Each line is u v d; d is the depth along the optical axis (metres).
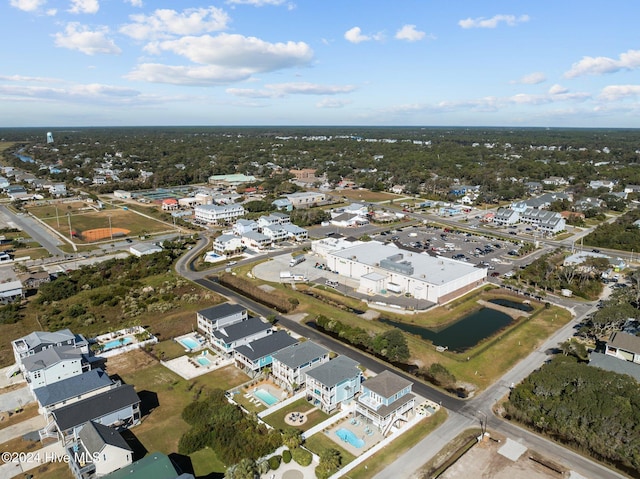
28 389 74.69
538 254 156.25
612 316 89.25
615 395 64.88
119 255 149.75
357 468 57.25
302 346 79.50
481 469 57.47
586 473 57.06
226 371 81.06
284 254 153.12
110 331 95.06
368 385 68.25
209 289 121.62
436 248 161.50
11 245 158.00
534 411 66.81
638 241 161.50
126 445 56.81
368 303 112.00
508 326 101.56
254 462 56.47
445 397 73.56
